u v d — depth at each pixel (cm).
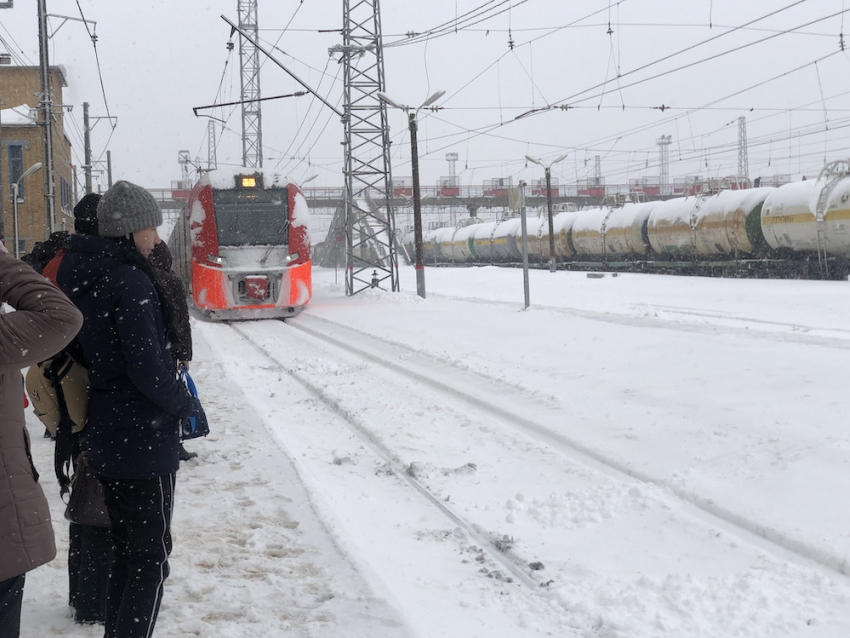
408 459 718
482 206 7025
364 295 2761
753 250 3064
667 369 1022
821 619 392
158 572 337
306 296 2284
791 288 2428
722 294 2378
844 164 2688
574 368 1081
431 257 6419
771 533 497
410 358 1324
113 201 337
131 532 336
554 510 573
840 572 446
